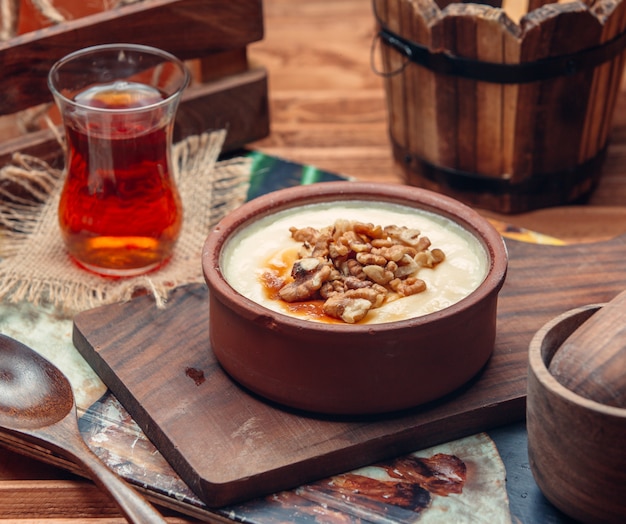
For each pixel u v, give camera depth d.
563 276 0.73
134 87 0.75
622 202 0.86
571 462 0.60
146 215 0.73
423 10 0.80
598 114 0.83
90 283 0.74
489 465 0.64
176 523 0.63
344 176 0.83
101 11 0.84
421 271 0.66
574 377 0.60
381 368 0.63
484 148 0.82
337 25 1.05
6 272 0.74
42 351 0.70
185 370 0.67
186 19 0.82
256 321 0.63
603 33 0.79
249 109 0.86
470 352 0.65
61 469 0.65
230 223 0.68
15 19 0.81
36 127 0.86
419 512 0.62
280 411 0.65
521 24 0.78
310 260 0.66
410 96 0.84
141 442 0.65
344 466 0.64
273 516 0.62
